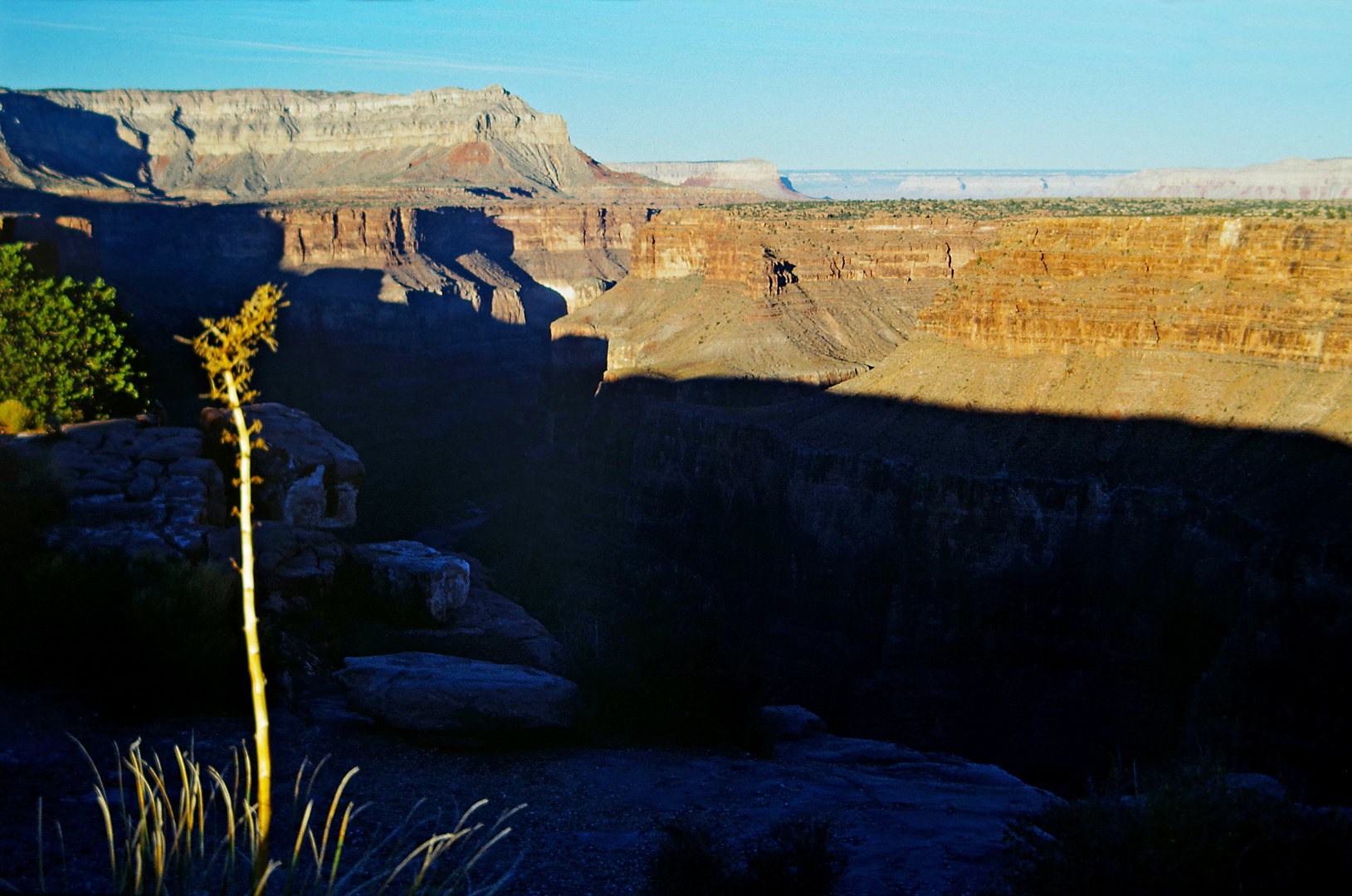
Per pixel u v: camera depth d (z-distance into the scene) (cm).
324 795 1797
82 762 1733
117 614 1995
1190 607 6359
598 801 2017
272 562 2803
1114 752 6303
